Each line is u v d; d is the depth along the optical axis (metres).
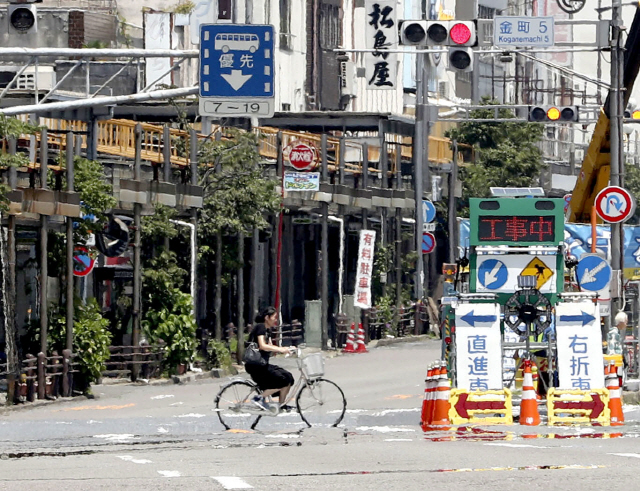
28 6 67.06
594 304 70.75
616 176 88.88
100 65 152.12
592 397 68.81
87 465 48.78
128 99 72.44
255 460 49.78
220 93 75.81
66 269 95.12
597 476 42.34
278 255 133.00
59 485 41.12
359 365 120.31
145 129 115.00
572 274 86.25
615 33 88.56
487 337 70.25
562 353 70.31
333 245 158.75
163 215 108.88
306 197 133.62
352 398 92.44
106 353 97.00
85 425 72.69
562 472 43.69
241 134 119.62
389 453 52.00
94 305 98.94
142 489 39.97
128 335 110.44
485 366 70.00
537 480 41.44
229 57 75.94
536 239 74.69
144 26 164.88
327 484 40.88
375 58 169.12
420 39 84.00
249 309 128.88
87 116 105.56
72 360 93.81
